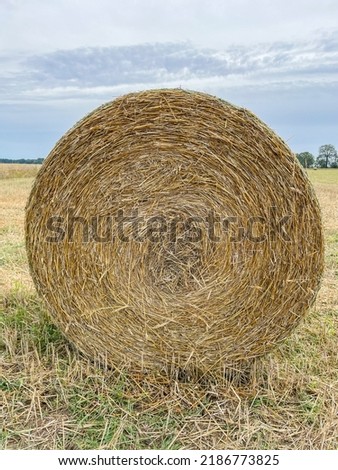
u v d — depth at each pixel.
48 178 3.11
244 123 2.92
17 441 2.60
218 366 3.17
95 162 3.07
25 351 3.38
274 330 3.10
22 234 7.27
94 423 2.72
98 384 3.07
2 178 25.14
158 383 3.12
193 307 3.14
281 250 2.99
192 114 2.97
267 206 2.97
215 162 3.02
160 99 2.96
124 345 3.21
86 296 3.21
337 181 21.59
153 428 2.73
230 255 3.07
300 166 2.91
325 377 3.20
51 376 3.13
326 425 2.71
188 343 3.17
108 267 3.17
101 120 3.01
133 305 3.18
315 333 3.77
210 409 2.90
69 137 3.04
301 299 3.04
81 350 3.28
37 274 3.26
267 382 3.11
